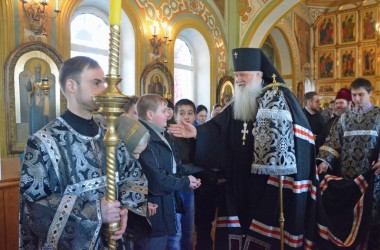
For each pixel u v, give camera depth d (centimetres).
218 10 862
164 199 220
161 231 216
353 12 1470
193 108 334
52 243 120
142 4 649
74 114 139
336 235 315
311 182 225
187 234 316
